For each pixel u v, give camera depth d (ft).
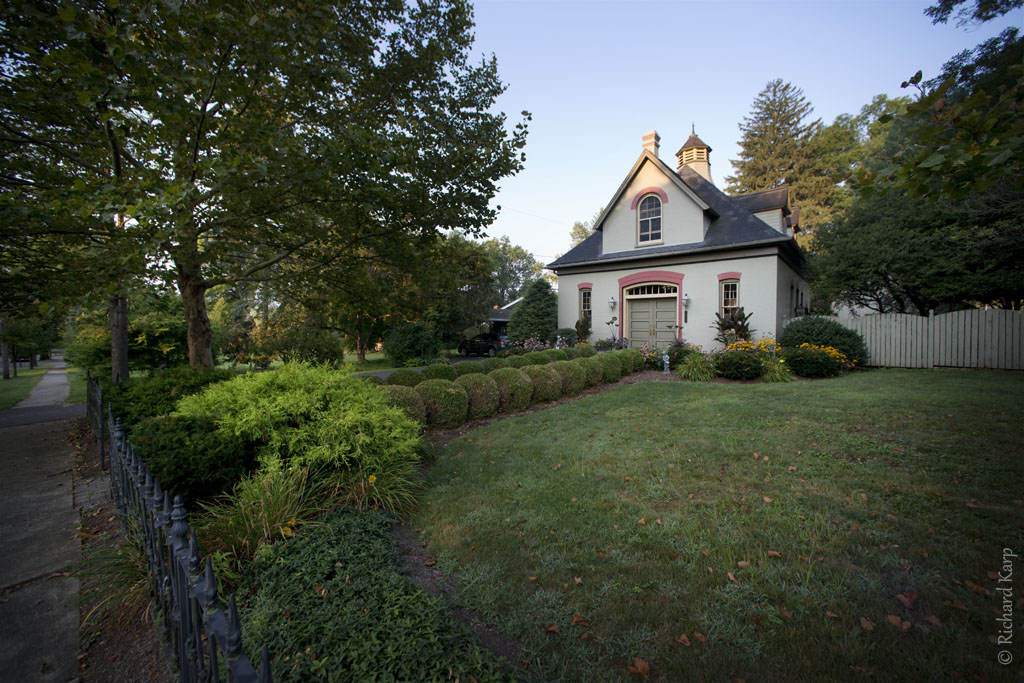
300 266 30.91
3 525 11.99
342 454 12.32
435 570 9.53
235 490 11.23
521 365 34.76
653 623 7.60
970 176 7.89
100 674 6.61
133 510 8.66
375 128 21.17
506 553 9.91
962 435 16.80
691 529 10.73
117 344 30.55
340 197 20.27
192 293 27.09
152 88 12.71
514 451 17.37
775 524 10.96
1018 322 35.17
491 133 24.80
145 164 20.54
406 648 6.48
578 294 54.54
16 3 11.33
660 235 48.08
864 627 7.36
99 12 13.71
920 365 39.32
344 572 8.61
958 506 11.50
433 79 25.88
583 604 8.09
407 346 65.77
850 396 24.61
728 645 7.08
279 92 17.56
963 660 6.61
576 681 6.43
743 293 42.11
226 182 16.46
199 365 27.04
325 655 6.35
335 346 62.44
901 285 44.14
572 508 12.10
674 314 47.24
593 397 28.02
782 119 120.47
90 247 20.67
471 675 6.22
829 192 104.42
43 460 18.67
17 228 15.53
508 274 158.61
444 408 20.88
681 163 59.21
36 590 8.93
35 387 53.21
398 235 23.75
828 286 47.24
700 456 16.03
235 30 14.24
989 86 27.96
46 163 20.29
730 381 33.12
